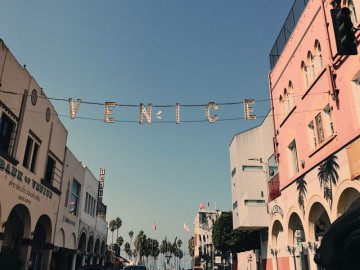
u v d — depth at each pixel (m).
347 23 7.92
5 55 16.92
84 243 35.12
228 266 55.25
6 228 20.83
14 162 18.09
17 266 16.56
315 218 16.98
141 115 14.91
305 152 17.45
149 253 128.50
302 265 18.34
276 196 23.00
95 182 39.59
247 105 15.16
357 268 3.10
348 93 13.56
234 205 29.27
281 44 21.69
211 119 15.16
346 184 13.39
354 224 2.90
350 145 12.98
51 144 24.53
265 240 25.44
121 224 123.12
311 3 16.80
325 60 15.42
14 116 18.41
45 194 23.23
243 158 28.38
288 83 19.98
